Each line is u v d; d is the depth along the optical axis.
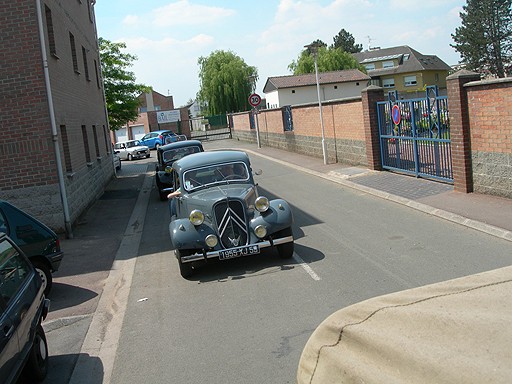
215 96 65.75
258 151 30.22
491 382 1.77
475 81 11.21
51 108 13.07
